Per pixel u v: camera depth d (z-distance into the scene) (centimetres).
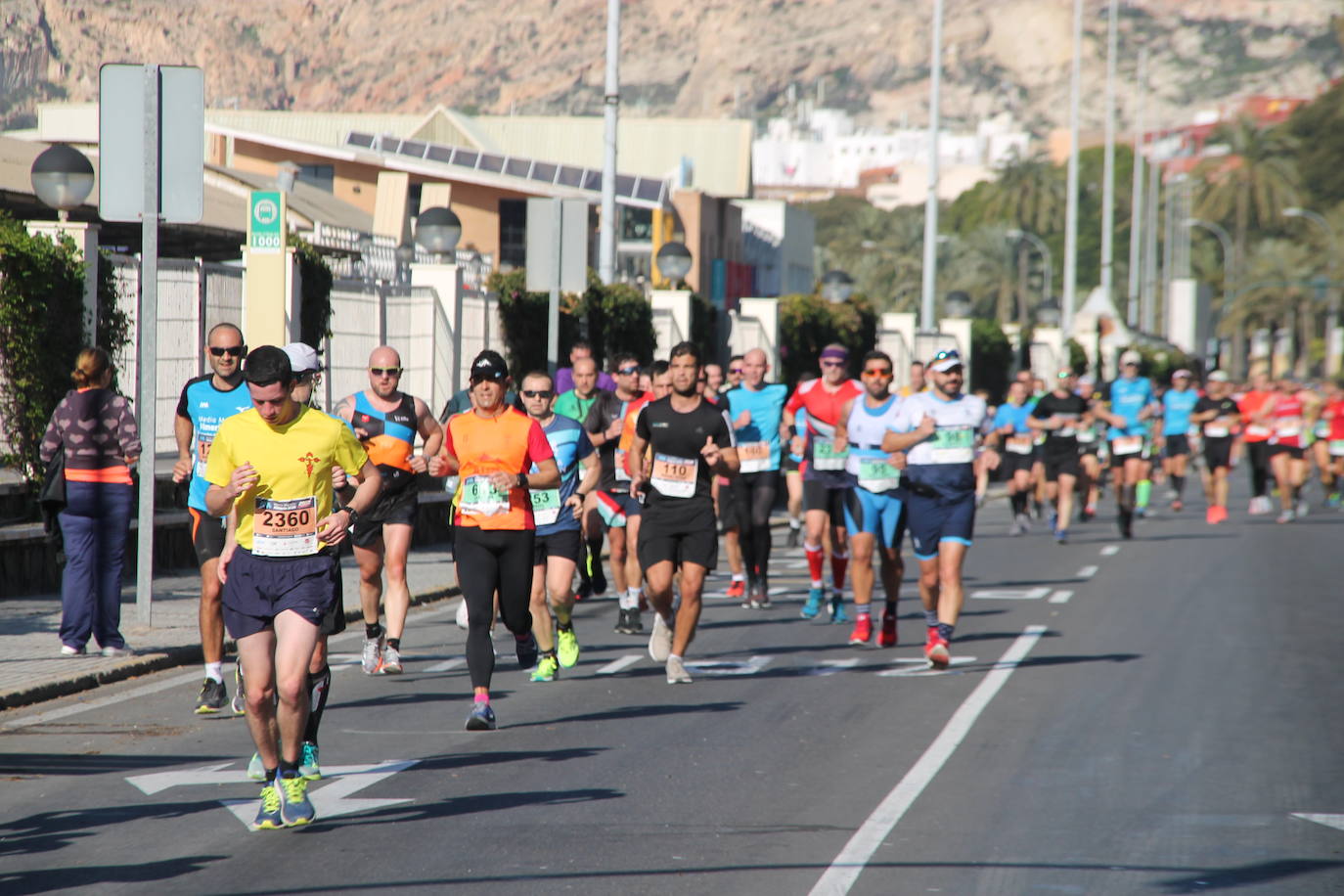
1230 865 2623
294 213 13562
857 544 5084
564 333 9225
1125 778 3247
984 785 3173
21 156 10088
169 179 5078
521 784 3169
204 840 2738
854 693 4241
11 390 5803
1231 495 13950
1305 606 6119
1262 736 3675
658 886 2477
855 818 2912
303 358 3669
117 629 4494
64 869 2556
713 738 3628
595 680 4431
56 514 4456
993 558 8131
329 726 3753
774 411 6078
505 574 3806
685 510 4347
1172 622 5672
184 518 6506
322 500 2853
